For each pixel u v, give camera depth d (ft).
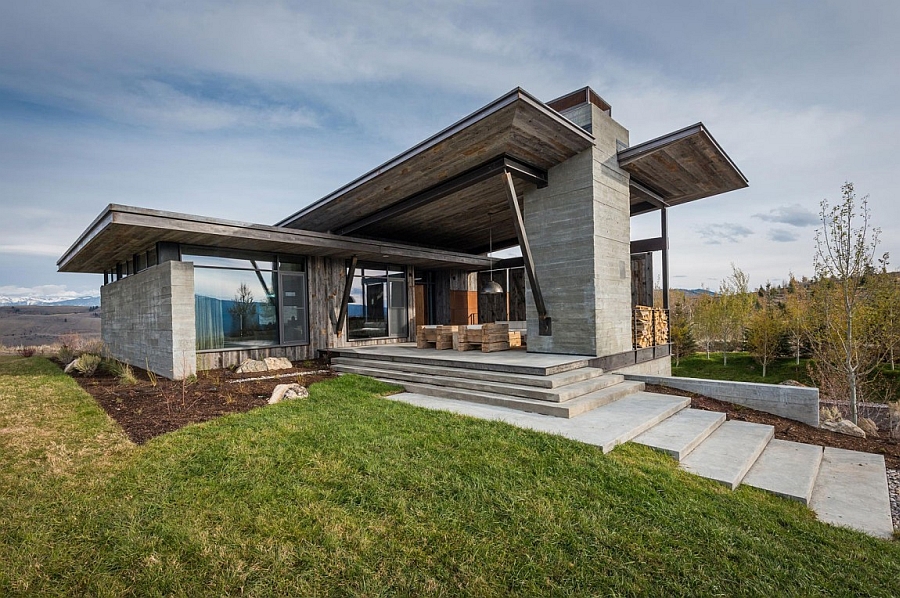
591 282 25.43
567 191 26.50
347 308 39.11
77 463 12.19
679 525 9.83
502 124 21.30
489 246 51.65
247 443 13.58
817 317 40.75
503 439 14.29
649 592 7.65
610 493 11.06
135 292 32.91
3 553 8.16
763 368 73.72
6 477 11.27
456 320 52.16
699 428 17.24
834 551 9.73
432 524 9.43
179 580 7.55
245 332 32.68
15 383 25.25
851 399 33.09
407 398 21.58
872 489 14.19
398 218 37.45
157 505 9.92
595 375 23.41
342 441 13.93
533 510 10.06
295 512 9.78
